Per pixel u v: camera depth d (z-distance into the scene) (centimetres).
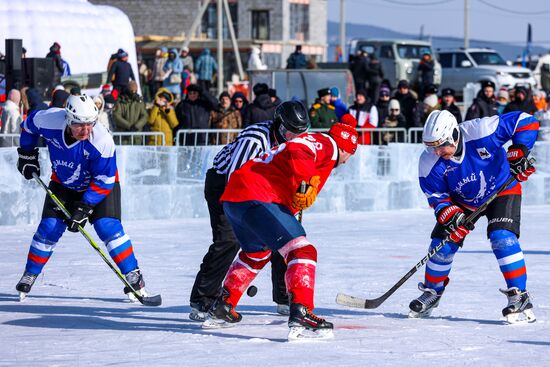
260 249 939
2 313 1062
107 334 938
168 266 1409
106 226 1122
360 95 2442
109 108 2359
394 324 987
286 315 1044
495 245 989
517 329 954
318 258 1474
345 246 1612
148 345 882
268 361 809
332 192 2150
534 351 850
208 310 982
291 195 896
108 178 1092
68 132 1088
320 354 838
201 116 2319
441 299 1127
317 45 7331
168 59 3812
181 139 2242
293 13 7031
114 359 823
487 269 1355
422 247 1598
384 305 1105
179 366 793
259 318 1024
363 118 2439
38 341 904
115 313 1059
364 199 2177
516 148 977
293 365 794
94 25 3362
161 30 6825
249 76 3312
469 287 1209
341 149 888
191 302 1002
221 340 905
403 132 2423
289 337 898
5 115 2123
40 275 1326
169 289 1218
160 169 2019
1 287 1241
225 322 970
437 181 999
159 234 1784
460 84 5103
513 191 999
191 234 1784
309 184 868
